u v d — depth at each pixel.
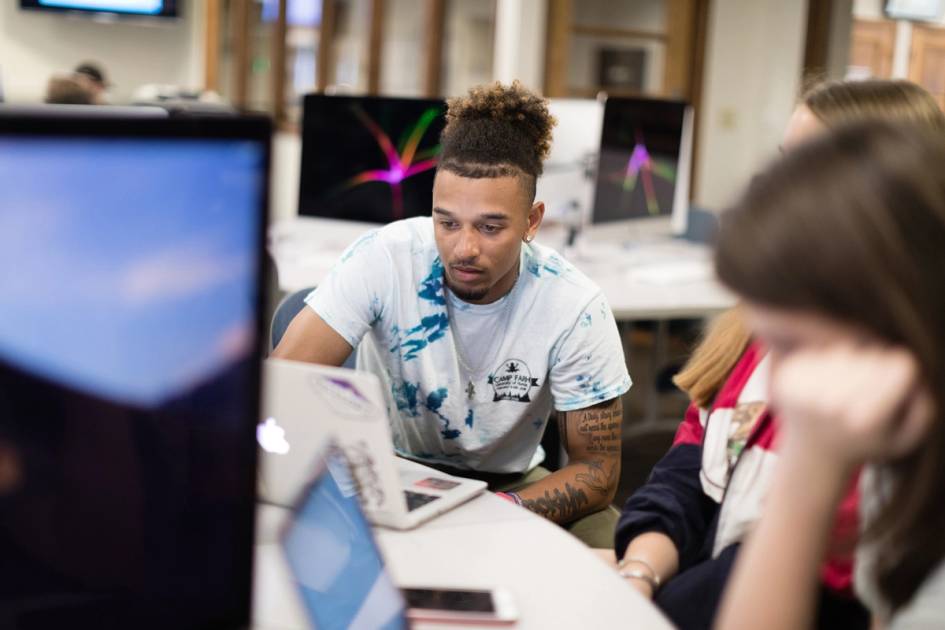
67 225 0.62
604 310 1.70
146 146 0.64
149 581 0.71
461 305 1.67
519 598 1.03
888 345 0.63
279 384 1.17
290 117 7.67
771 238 0.64
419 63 6.41
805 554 0.76
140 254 0.65
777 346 0.67
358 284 1.69
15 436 0.63
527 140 1.57
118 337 0.65
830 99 1.45
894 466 0.70
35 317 0.62
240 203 0.69
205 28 7.97
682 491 1.39
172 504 0.71
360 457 1.16
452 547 1.15
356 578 0.97
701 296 3.14
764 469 1.27
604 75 5.88
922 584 0.74
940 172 0.64
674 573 1.32
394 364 1.73
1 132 0.58
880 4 6.41
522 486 1.79
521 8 5.61
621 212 3.52
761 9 5.96
